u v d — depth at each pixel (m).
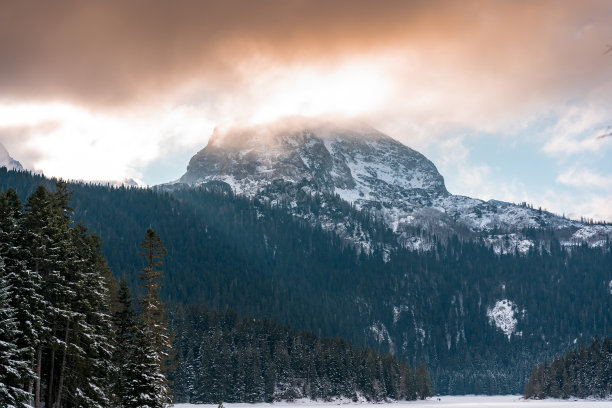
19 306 60.28
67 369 71.19
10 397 55.22
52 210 66.31
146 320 76.88
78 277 69.44
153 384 71.69
